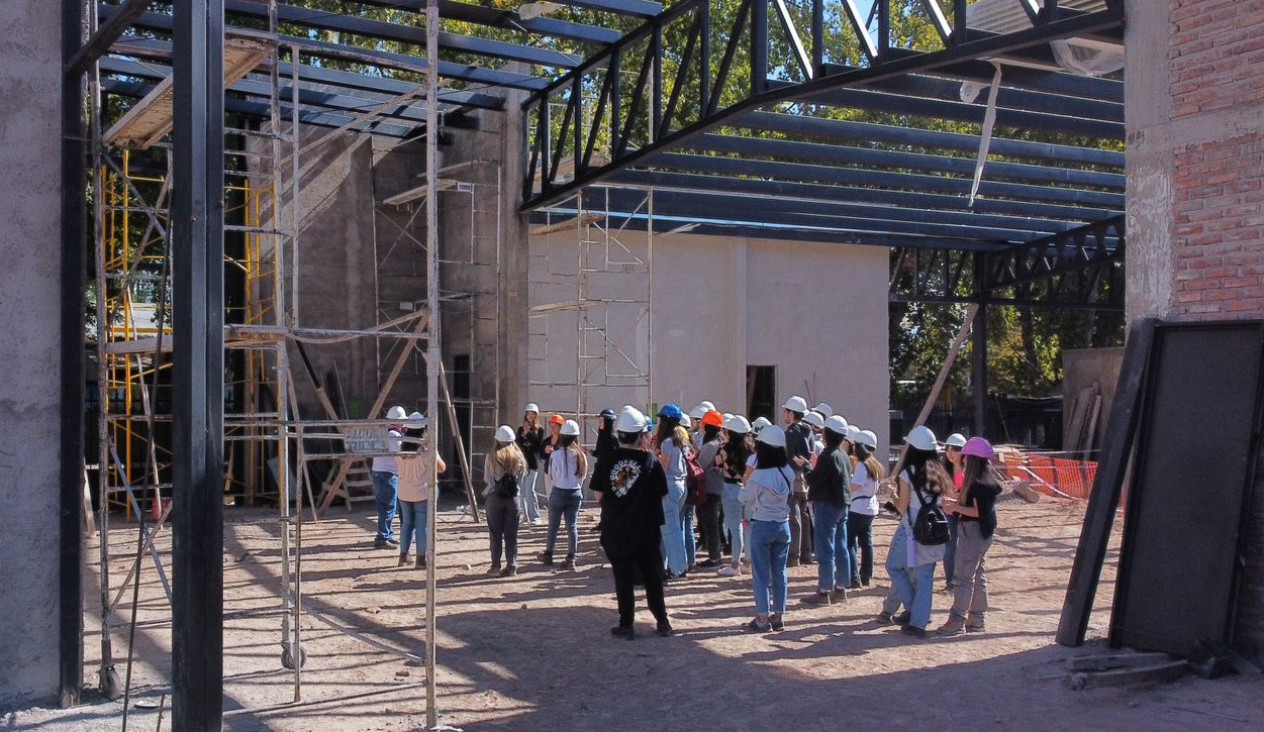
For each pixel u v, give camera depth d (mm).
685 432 12766
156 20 14242
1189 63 8633
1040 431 33719
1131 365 8828
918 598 9562
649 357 17859
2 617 7008
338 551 14258
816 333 23484
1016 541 15695
